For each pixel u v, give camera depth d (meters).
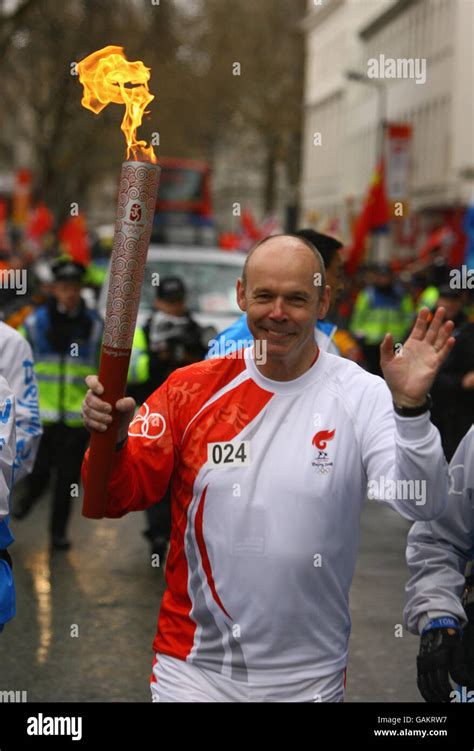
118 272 4.23
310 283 4.52
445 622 4.91
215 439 4.60
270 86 81.81
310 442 4.56
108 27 36.84
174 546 4.69
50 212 51.91
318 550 4.52
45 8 36.19
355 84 87.69
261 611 4.52
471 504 4.98
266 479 4.54
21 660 8.67
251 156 90.44
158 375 12.39
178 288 12.42
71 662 8.66
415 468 4.34
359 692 8.09
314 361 4.66
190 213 50.97
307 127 105.38
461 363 12.02
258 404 4.61
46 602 10.27
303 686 4.54
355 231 29.36
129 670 8.51
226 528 4.54
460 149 61.78
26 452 7.42
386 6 76.75
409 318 22.42
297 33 84.81
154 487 4.70
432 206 65.06
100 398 4.36
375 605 10.30
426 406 4.31
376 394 4.63
